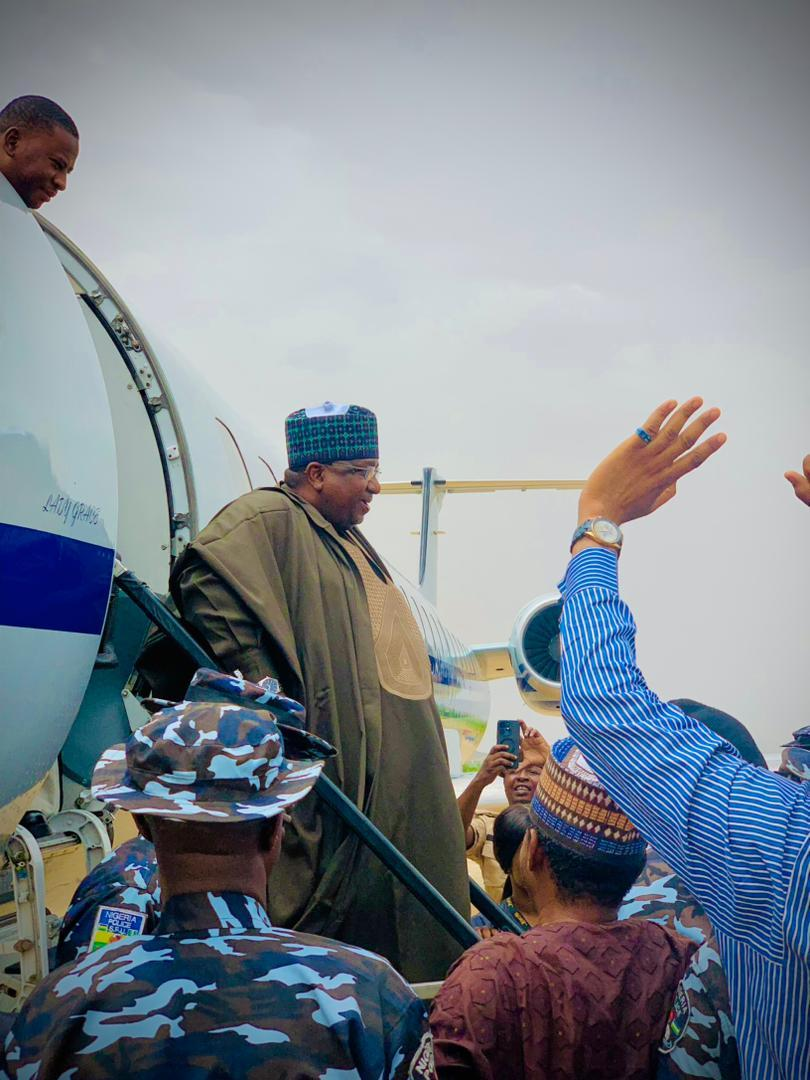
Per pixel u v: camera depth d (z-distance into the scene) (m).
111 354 3.90
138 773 1.65
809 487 1.83
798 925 1.47
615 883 2.11
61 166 3.21
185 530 3.82
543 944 2.01
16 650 2.28
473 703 11.29
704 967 2.02
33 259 2.56
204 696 2.00
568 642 1.75
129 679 3.55
